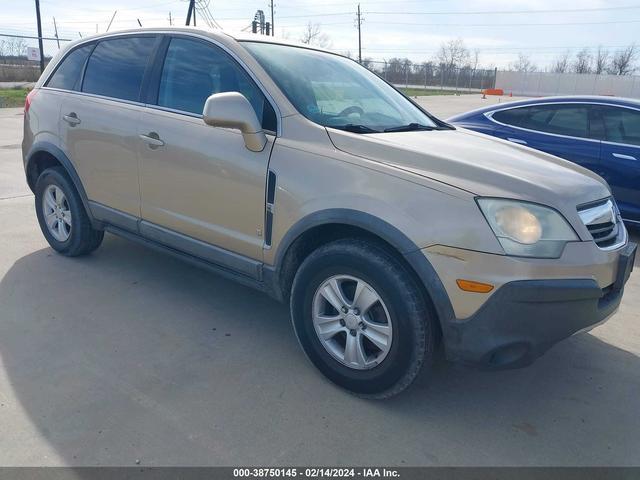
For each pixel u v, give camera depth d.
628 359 3.44
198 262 3.62
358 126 3.15
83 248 4.59
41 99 4.59
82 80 4.35
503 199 2.50
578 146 6.12
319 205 2.83
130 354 3.24
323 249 2.88
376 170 2.72
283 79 3.30
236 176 3.18
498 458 2.51
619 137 5.95
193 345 3.38
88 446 2.45
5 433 2.51
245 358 3.25
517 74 56.69
